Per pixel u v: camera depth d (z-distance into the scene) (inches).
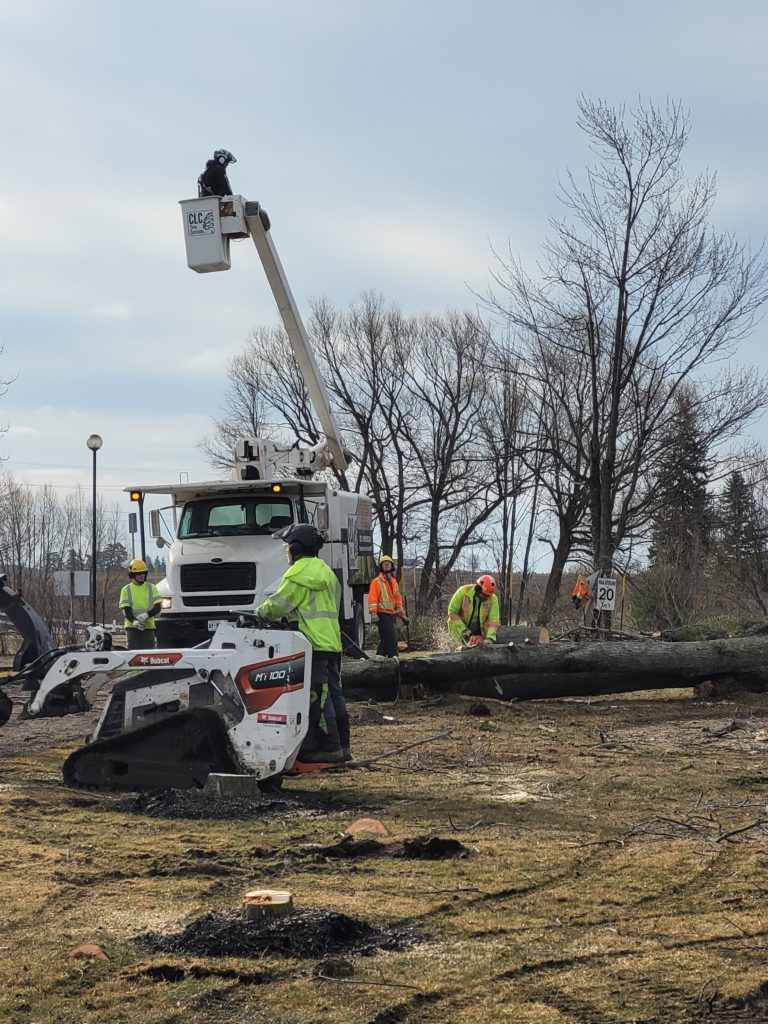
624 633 768.9
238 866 246.8
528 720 526.0
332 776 367.6
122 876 238.5
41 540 1833.2
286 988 171.6
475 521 1865.2
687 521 1269.7
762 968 179.0
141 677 350.6
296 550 365.4
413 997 167.9
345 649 706.2
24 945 191.3
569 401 1262.3
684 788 342.0
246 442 668.1
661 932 198.4
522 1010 163.3
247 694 334.0
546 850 259.4
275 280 689.0
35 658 466.6
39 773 378.6
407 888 227.1
